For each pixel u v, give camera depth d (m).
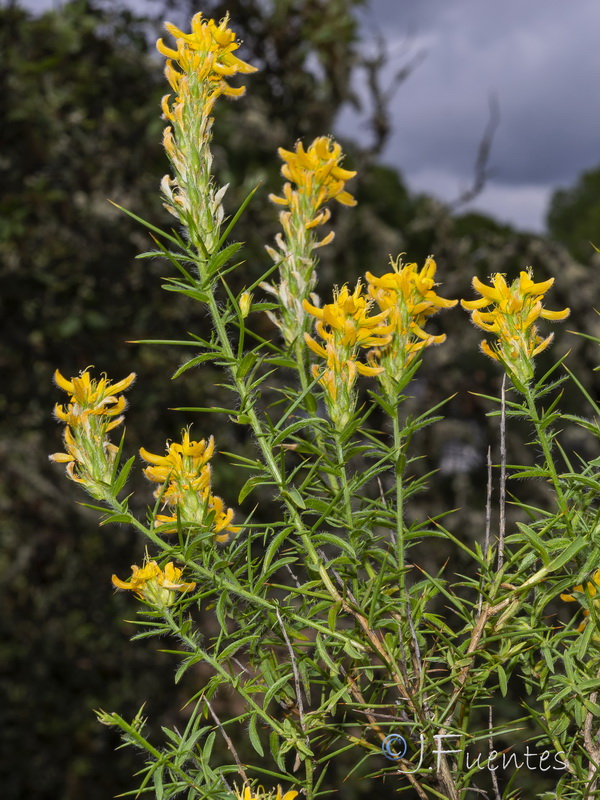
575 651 0.78
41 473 4.36
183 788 0.80
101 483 0.84
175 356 4.25
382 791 3.58
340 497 0.87
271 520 4.07
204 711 0.82
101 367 4.12
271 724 0.80
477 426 4.70
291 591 0.86
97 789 4.21
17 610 4.38
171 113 0.87
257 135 5.18
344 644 0.82
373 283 0.89
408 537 0.86
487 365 4.83
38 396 4.04
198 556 0.88
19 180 4.02
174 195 0.86
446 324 4.94
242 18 4.83
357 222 5.73
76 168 4.20
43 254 4.09
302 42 4.99
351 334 0.85
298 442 0.92
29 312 3.99
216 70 0.87
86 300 4.06
